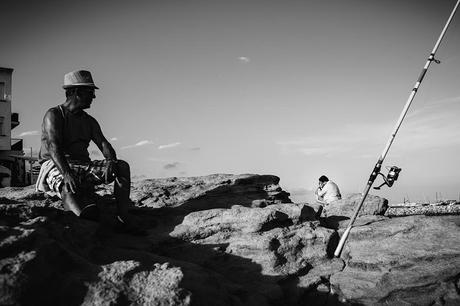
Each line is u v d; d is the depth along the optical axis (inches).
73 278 113.6
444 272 182.7
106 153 188.2
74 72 181.2
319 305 177.8
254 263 183.5
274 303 166.1
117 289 113.5
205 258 182.5
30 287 102.7
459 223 221.0
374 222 223.3
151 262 146.5
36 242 114.6
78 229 148.3
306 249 195.8
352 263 193.3
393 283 180.7
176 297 113.7
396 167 212.5
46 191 181.5
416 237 203.9
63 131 177.6
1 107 1398.9
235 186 251.9
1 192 219.8
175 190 244.8
